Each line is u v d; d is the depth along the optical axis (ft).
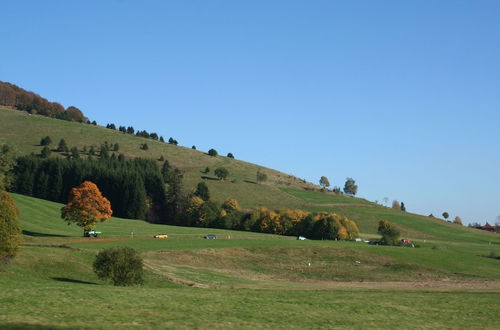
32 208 428.97
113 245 281.33
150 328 75.66
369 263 308.40
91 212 333.42
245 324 83.76
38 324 72.84
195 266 262.88
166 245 307.37
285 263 297.12
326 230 456.04
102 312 84.94
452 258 331.36
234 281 217.97
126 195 532.32
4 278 143.33
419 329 90.43
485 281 253.44
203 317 86.84
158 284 173.06
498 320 103.76
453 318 103.45
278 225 488.85
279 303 108.27
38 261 177.06
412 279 262.67
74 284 138.41
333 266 295.69
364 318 96.63
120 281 151.64
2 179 309.83
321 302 113.19
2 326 69.77
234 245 326.65
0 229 147.02
